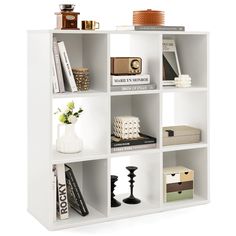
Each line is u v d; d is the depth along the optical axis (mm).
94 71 3469
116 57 3484
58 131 3459
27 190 3568
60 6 3357
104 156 3396
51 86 3223
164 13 3646
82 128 3621
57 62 3281
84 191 3674
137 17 3613
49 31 3191
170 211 3613
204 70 3668
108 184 3424
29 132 3502
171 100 3941
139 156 3740
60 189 3365
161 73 3520
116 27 3631
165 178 3631
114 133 3586
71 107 3436
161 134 3551
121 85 3447
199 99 3727
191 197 3725
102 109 3422
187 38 3758
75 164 3664
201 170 3748
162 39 3707
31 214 3527
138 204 3637
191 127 3773
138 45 3668
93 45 3459
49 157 3262
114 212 3502
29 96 3479
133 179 3814
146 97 3625
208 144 3699
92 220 3398
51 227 3297
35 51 3373
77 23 3348
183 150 3875
